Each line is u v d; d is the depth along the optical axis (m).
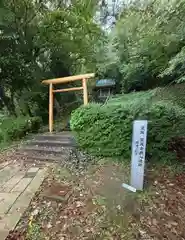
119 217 2.92
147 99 5.88
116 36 10.57
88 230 2.69
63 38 9.43
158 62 7.15
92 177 3.99
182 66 5.06
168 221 2.91
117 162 4.52
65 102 11.23
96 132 4.76
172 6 4.34
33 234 2.64
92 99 12.04
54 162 4.90
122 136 4.61
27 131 7.40
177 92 6.64
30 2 8.33
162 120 4.57
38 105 9.91
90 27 9.82
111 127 4.66
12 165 4.95
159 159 4.58
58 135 6.43
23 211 3.08
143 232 2.67
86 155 4.85
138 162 3.56
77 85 10.68
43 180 4.02
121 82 11.16
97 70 12.09
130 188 3.55
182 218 2.99
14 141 6.79
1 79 8.56
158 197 3.40
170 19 4.71
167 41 5.57
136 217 2.93
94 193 3.46
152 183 3.80
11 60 8.12
